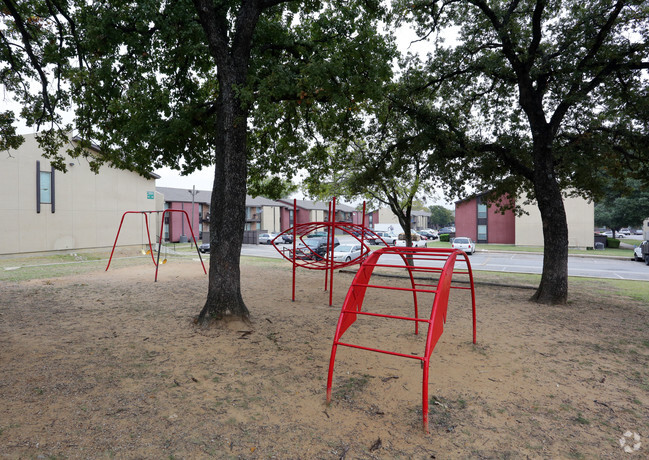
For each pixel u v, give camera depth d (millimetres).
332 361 3744
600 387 4262
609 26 7789
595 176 9641
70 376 4305
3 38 7590
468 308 8531
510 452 2979
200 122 8336
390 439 3129
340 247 20016
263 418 3443
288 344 5652
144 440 3039
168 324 6727
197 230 41531
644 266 20250
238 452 2908
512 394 4031
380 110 10445
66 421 3299
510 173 10805
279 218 54438
